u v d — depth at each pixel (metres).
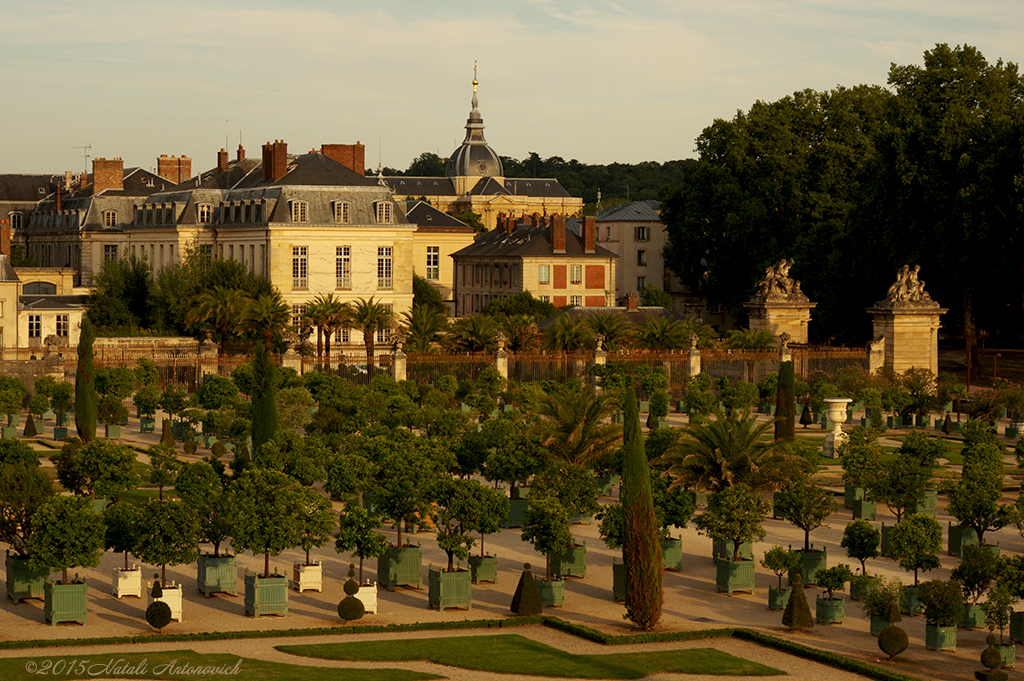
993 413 77.38
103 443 46.19
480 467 50.94
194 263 107.50
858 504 51.47
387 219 115.31
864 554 40.25
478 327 87.94
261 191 113.94
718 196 127.25
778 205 128.25
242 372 76.25
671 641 35.69
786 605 38.72
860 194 108.38
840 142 127.56
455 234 167.00
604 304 145.25
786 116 128.50
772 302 94.25
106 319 106.81
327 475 45.78
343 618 36.66
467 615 37.75
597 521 51.03
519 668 32.31
